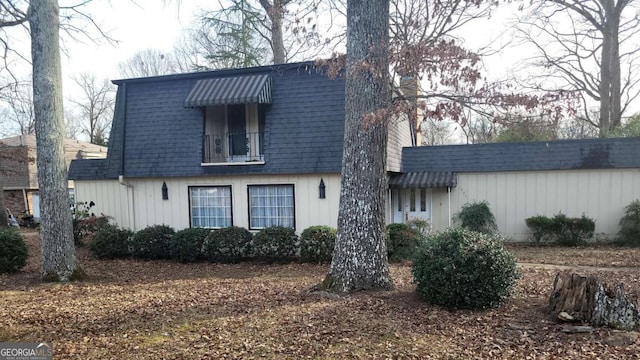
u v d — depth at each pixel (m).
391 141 13.74
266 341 5.28
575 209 14.27
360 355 4.86
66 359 4.81
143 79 14.19
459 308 6.45
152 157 13.61
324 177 12.40
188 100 12.62
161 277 10.14
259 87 12.40
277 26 16.91
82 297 7.75
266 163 12.59
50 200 9.33
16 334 5.61
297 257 11.82
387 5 7.41
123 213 15.60
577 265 10.48
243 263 11.83
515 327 5.69
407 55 6.65
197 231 12.20
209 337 5.45
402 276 9.07
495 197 15.05
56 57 9.38
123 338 5.45
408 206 15.78
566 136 23.41
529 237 14.70
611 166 13.66
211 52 24.62
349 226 7.42
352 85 7.38
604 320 5.48
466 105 6.55
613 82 20.03
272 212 13.00
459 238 6.62
